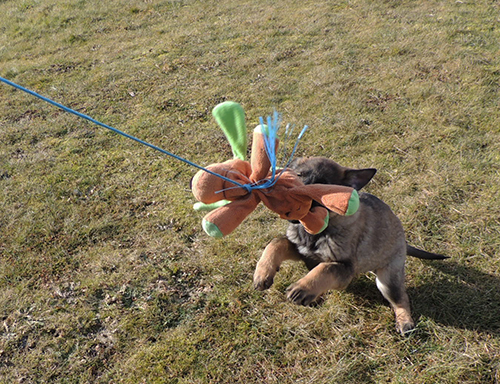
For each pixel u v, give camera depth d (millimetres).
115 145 2244
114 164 2115
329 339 1340
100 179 2025
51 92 2793
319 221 1022
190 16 3770
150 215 1819
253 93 2574
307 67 2781
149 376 1290
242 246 1647
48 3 4281
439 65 2619
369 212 1353
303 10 3629
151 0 4133
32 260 1646
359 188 1267
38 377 1308
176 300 1490
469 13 3254
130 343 1375
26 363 1339
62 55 3309
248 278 1537
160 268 1594
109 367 1323
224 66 2902
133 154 2172
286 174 1026
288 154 2064
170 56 3111
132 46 3348
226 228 886
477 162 1900
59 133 2373
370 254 1348
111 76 2918
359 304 1434
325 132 2186
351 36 3109
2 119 2529
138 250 1667
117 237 1731
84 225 1782
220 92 2611
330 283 1213
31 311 1474
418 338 1315
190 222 1771
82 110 2568
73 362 1338
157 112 2494
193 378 1280
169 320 1432
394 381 1217
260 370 1288
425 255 1481
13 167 2129
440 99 2326
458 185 1800
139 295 1511
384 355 1281
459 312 1376
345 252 1293
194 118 2418
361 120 2234
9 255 1670
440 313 1380
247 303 1454
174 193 1919
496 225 1633
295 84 2615
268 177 1023
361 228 1316
